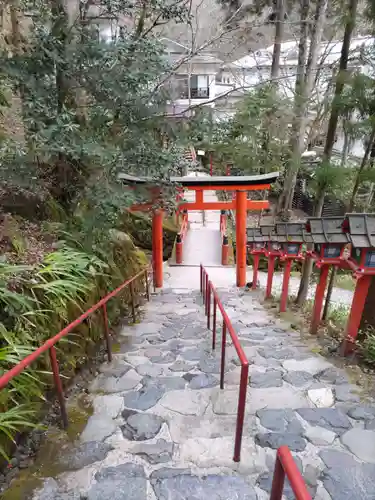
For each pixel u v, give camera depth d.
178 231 13.38
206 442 2.64
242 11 12.19
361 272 3.82
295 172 13.49
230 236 13.42
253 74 20.00
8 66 3.88
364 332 4.07
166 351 4.46
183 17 5.80
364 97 4.56
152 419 2.92
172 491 2.18
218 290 9.02
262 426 2.82
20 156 4.04
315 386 3.47
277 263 13.08
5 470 2.39
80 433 2.78
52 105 4.25
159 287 9.03
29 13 4.73
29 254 3.82
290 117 12.67
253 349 4.50
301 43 13.88
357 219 3.98
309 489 2.20
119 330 5.30
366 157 5.01
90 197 4.58
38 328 3.20
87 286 4.08
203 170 20.48
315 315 5.08
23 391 2.69
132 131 4.64
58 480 2.30
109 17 5.19
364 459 2.45
